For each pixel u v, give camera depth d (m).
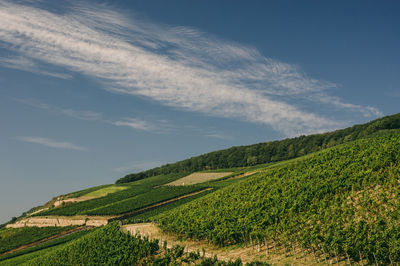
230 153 163.00
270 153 150.38
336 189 33.03
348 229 22.92
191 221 39.59
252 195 41.53
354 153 44.44
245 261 25.84
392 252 19.77
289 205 32.72
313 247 23.42
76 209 95.38
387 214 23.95
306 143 147.50
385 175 31.67
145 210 79.50
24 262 55.94
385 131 110.62
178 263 28.11
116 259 34.38
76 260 41.34
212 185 93.88
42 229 85.75
